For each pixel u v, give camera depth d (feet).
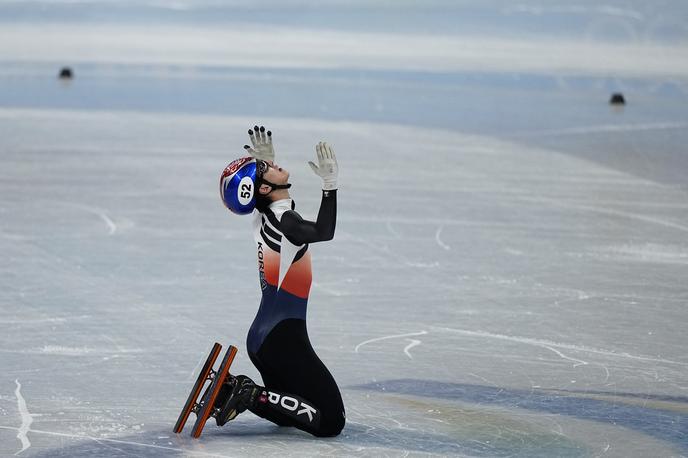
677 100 290.76
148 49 402.93
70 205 151.53
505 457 66.03
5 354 87.51
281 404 68.33
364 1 597.93
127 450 66.13
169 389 79.66
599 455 66.74
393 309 104.68
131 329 95.66
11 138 210.79
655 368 87.30
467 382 82.79
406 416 74.23
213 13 547.90
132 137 214.07
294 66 353.92
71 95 278.67
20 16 528.22
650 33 456.04
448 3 569.23
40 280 112.47
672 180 181.78
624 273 121.19
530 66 362.74
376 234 138.21
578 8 528.63
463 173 184.24
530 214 153.07
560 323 100.73
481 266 123.24
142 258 123.03
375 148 207.62
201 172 178.40
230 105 264.93
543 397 79.20
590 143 218.79
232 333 95.14
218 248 128.88
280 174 68.85
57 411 74.02
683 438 70.44
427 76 333.83
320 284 113.91
